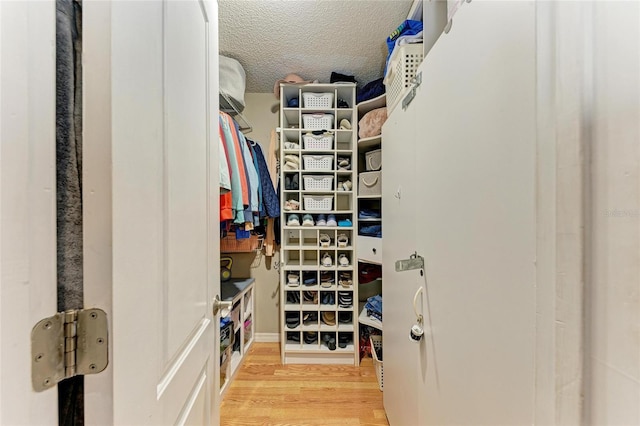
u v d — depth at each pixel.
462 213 0.61
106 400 0.34
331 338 1.87
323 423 1.31
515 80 0.43
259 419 1.34
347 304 1.81
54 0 0.31
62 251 0.32
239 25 1.44
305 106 1.82
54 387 0.31
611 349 0.29
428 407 0.80
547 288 0.35
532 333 0.40
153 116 0.45
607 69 0.29
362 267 1.95
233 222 1.49
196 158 0.67
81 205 0.33
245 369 1.76
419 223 0.87
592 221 0.30
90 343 0.33
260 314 2.16
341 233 1.94
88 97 0.33
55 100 0.31
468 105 0.58
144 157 0.42
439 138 0.72
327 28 1.46
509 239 0.45
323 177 1.83
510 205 0.45
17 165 0.28
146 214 0.42
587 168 0.30
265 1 1.28
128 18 0.37
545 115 0.35
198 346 0.66
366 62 1.76
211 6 0.81
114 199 0.35
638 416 0.27
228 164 1.45
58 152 0.32
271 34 1.51
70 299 0.33
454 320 0.65
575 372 0.31
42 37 0.30
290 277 1.83
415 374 0.91
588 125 0.30
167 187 0.50
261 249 2.14
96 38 0.33
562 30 0.33
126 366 0.37
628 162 0.28
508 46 0.44
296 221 1.81
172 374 0.51
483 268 0.53
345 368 1.77
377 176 1.71
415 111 0.90
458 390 0.63
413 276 0.93
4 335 0.27
